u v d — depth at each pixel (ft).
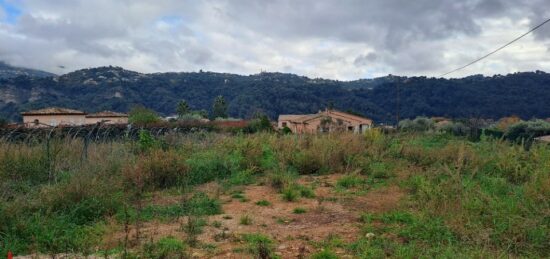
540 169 29.40
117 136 50.67
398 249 16.67
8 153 33.47
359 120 179.83
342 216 23.79
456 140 52.21
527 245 17.07
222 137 58.18
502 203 22.11
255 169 40.50
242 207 26.53
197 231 20.52
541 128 80.64
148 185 32.37
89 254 17.25
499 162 35.32
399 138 56.29
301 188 31.14
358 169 38.29
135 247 17.99
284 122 210.59
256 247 17.65
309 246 18.19
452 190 24.91
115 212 24.12
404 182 31.68
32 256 16.89
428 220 20.42
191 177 35.50
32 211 22.33
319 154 42.91
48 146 34.86
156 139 49.80
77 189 24.41
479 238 17.35
